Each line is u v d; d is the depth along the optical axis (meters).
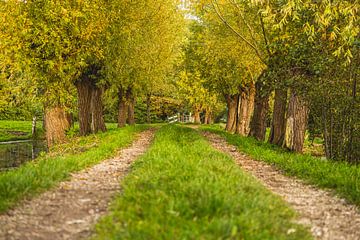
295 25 15.57
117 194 7.77
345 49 14.24
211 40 25.56
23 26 17.08
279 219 6.24
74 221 6.34
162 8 28.92
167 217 5.83
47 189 8.51
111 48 22.67
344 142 16.00
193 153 12.83
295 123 17.84
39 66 18.16
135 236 5.18
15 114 62.94
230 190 7.24
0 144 36.62
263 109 26.88
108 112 75.88
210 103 54.38
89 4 19.22
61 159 11.78
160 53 33.94
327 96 15.56
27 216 6.61
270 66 19.00
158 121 79.94
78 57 19.14
